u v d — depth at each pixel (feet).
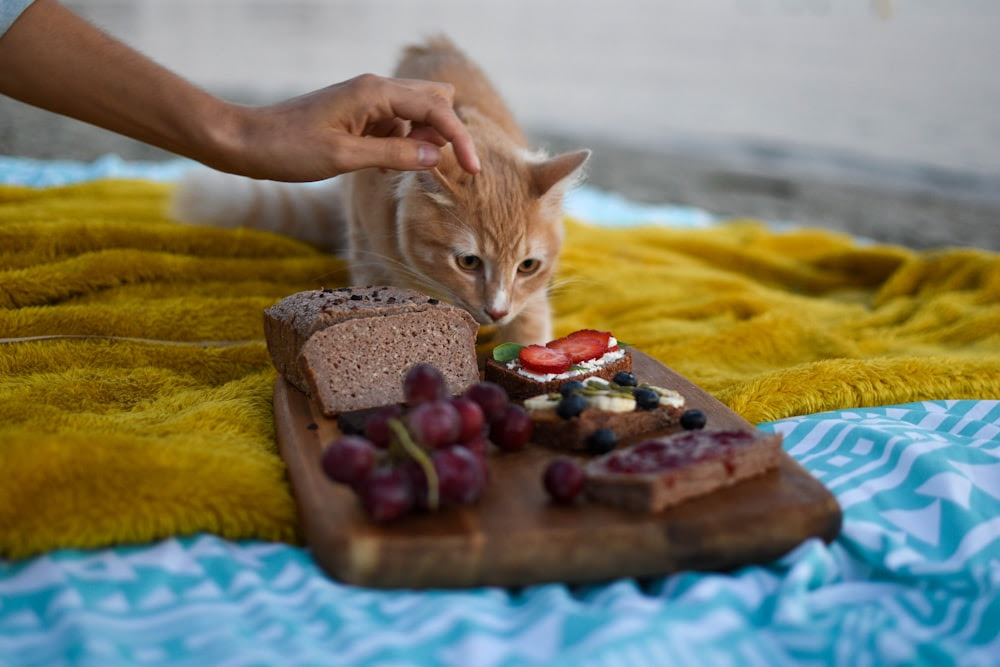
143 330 2.71
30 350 2.55
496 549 1.73
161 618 1.65
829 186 7.04
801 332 2.99
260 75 10.92
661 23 14.44
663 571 1.79
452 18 15.89
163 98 2.11
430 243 2.82
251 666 1.51
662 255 3.99
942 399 2.53
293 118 2.15
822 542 1.86
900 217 6.19
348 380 2.15
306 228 3.56
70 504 1.80
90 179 4.58
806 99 9.53
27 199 3.76
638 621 1.61
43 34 2.07
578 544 1.75
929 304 3.27
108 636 1.56
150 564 1.76
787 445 2.26
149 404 2.35
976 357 2.70
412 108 2.20
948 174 7.20
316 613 1.68
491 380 2.33
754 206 6.51
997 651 1.63
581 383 2.16
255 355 2.64
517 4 17.28
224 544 1.85
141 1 17.34
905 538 1.91
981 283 3.41
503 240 2.76
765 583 1.79
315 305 2.23
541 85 10.93
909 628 1.68
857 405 2.50
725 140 8.57
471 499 1.77
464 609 1.66
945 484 1.99
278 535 1.90
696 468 1.82
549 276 2.99
